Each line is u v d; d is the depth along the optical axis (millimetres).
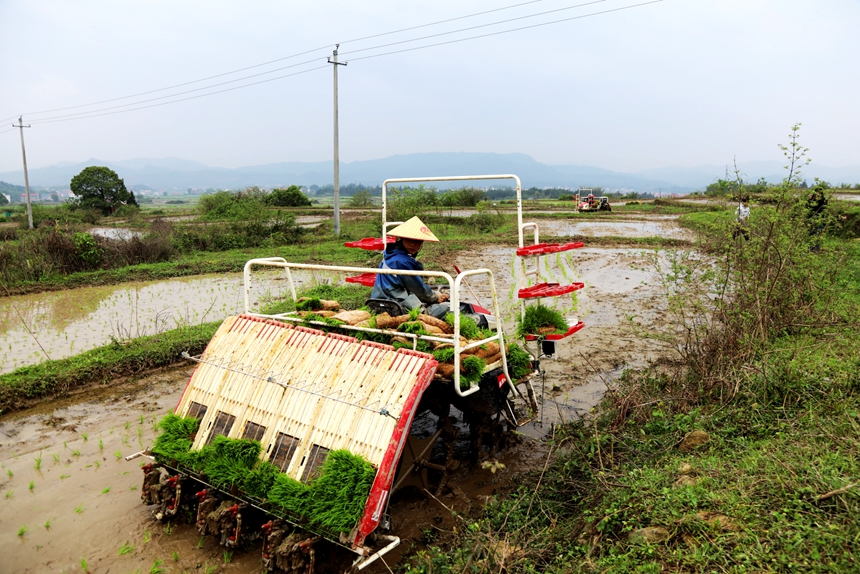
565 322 5992
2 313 12789
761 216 7227
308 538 3934
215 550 4562
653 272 16719
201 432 4938
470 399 5340
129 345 9531
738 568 3045
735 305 7035
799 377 5445
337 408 4359
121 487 5578
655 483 4129
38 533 4832
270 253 20953
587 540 3930
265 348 5086
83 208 51438
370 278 6527
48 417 7316
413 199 27281
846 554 2873
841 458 3836
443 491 5336
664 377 6855
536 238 5980
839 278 8453
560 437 5832
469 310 6520
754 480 3844
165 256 20125
